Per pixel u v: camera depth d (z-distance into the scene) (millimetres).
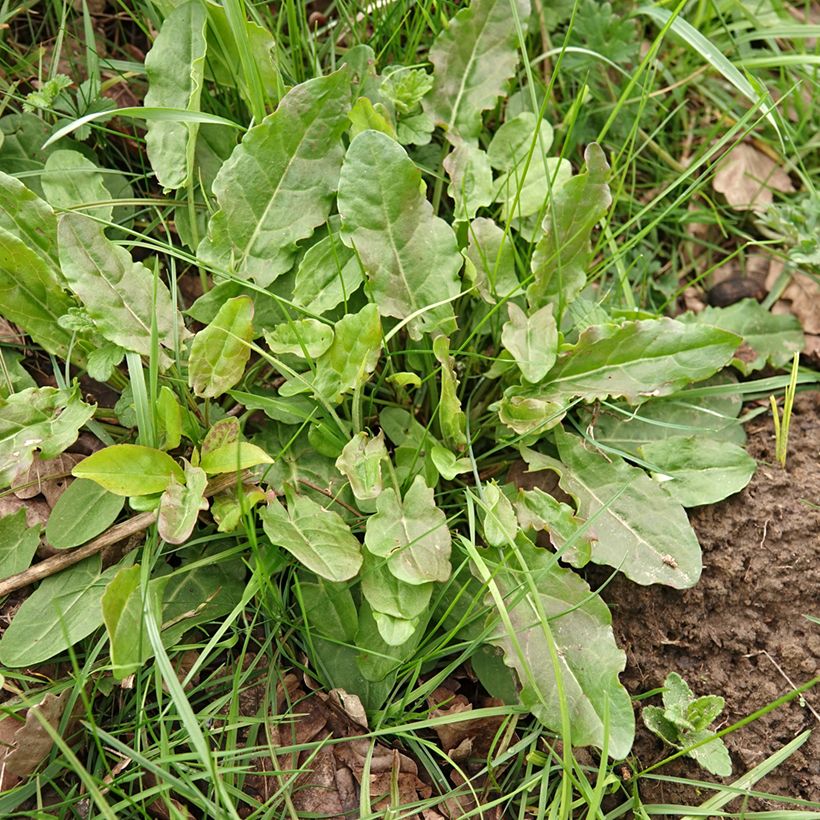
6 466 661
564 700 632
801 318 766
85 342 691
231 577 683
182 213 717
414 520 672
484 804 667
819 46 799
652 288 780
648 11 765
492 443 724
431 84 733
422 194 692
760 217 788
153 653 647
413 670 678
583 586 676
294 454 697
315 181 703
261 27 704
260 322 703
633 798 671
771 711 682
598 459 706
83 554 672
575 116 725
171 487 658
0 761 643
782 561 695
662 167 794
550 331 699
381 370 716
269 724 668
